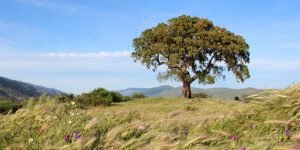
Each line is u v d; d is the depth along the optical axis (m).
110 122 8.27
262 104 7.82
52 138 6.79
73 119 8.57
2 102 25.47
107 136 6.14
